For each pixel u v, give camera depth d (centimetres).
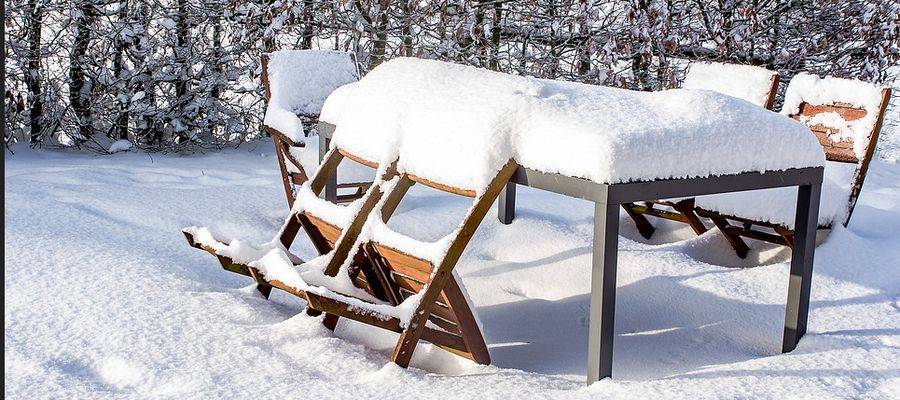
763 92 482
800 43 869
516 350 334
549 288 395
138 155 723
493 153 294
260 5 726
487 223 463
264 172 667
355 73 551
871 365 298
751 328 347
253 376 280
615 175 267
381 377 282
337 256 330
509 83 325
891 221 496
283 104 514
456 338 312
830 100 470
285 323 330
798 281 319
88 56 720
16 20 701
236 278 394
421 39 797
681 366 312
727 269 400
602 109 301
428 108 329
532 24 810
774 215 416
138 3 716
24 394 260
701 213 448
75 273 368
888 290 381
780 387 276
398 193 326
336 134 365
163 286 361
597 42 794
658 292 378
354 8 769
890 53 796
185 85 756
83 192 525
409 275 313
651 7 740
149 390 271
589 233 454
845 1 848
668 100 315
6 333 305
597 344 278
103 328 313
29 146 733
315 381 278
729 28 815
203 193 550
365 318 287
